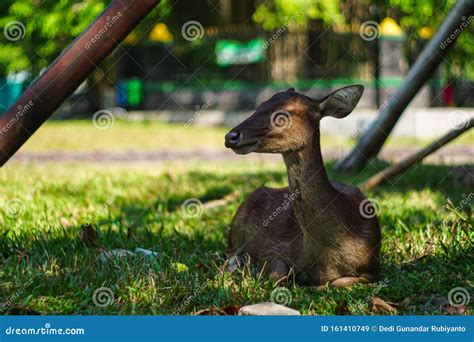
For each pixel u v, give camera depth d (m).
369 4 21.06
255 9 21.75
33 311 4.57
